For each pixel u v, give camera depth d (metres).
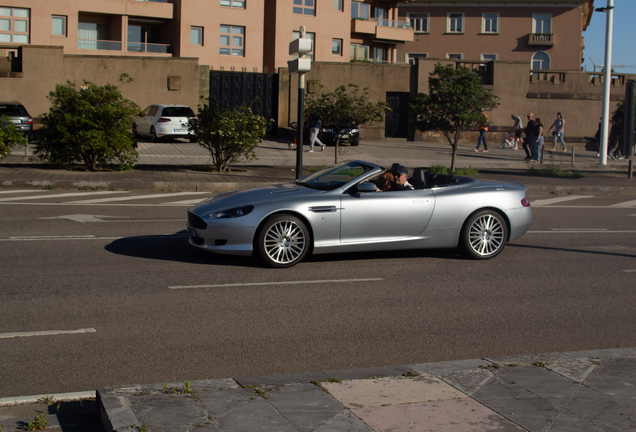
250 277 7.41
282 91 31.72
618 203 15.47
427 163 22.33
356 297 6.75
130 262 8.00
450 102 18.22
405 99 32.72
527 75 32.22
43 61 28.98
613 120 26.80
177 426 3.40
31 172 15.84
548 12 48.69
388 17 47.19
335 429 3.45
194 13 40.41
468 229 8.52
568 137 32.59
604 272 8.21
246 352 5.09
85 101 16.22
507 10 48.94
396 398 3.89
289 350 5.16
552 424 3.59
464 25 49.47
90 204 12.58
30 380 4.45
